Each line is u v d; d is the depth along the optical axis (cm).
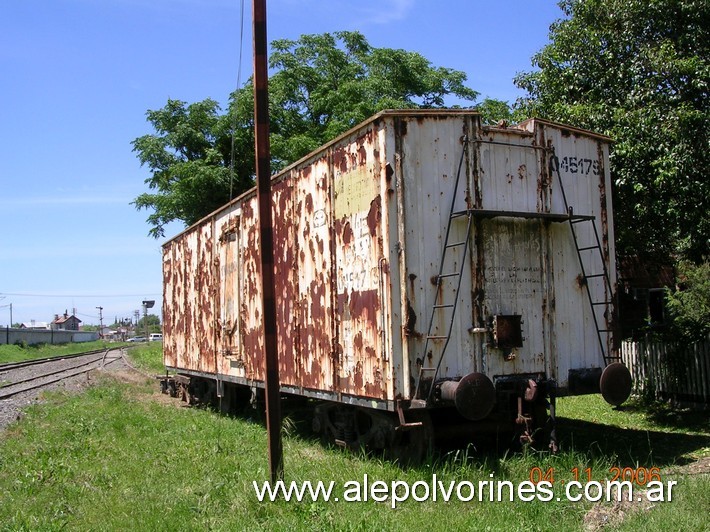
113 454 885
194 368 1488
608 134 990
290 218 970
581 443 854
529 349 768
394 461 740
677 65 937
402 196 717
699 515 538
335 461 771
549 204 805
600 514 560
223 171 2336
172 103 2620
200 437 991
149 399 1648
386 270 711
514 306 765
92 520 602
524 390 744
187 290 1573
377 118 729
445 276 727
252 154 2528
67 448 924
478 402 674
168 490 682
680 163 911
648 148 948
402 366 702
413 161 729
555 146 820
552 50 1138
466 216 746
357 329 771
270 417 661
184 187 2367
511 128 789
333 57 2666
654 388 1135
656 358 1131
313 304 887
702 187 920
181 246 1639
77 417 1200
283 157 2311
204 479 716
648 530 506
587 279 823
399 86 2494
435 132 745
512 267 770
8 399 1634
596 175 852
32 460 848
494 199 769
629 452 760
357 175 777
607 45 1072
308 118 2620
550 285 792
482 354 741
